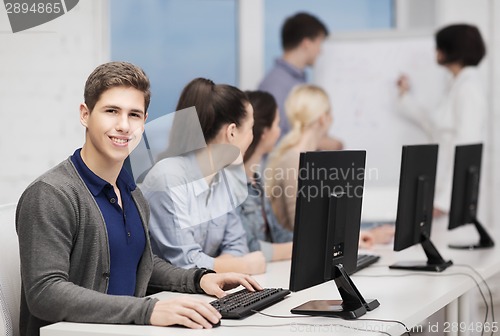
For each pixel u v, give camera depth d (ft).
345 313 7.96
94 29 15.96
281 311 8.30
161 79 18.95
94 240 8.07
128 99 7.97
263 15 19.63
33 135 15.79
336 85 19.06
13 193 15.78
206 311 7.52
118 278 8.38
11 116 15.70
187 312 7.43
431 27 19.53
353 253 8.89
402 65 18.76
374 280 10.48
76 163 8.18
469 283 10.57
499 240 15.08
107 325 7.50
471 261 12.17
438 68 18.58
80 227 7.97
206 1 19.29
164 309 7.49
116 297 7.64
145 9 18.67
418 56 18.70
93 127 7.97
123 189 8.59
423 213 11.48
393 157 18.84
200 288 9.25
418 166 11.30
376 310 8.45
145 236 8.75
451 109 17.98
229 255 10.96
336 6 19.90
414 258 12.46
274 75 18.49
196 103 10.37
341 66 19.02
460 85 17.84
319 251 8.21
